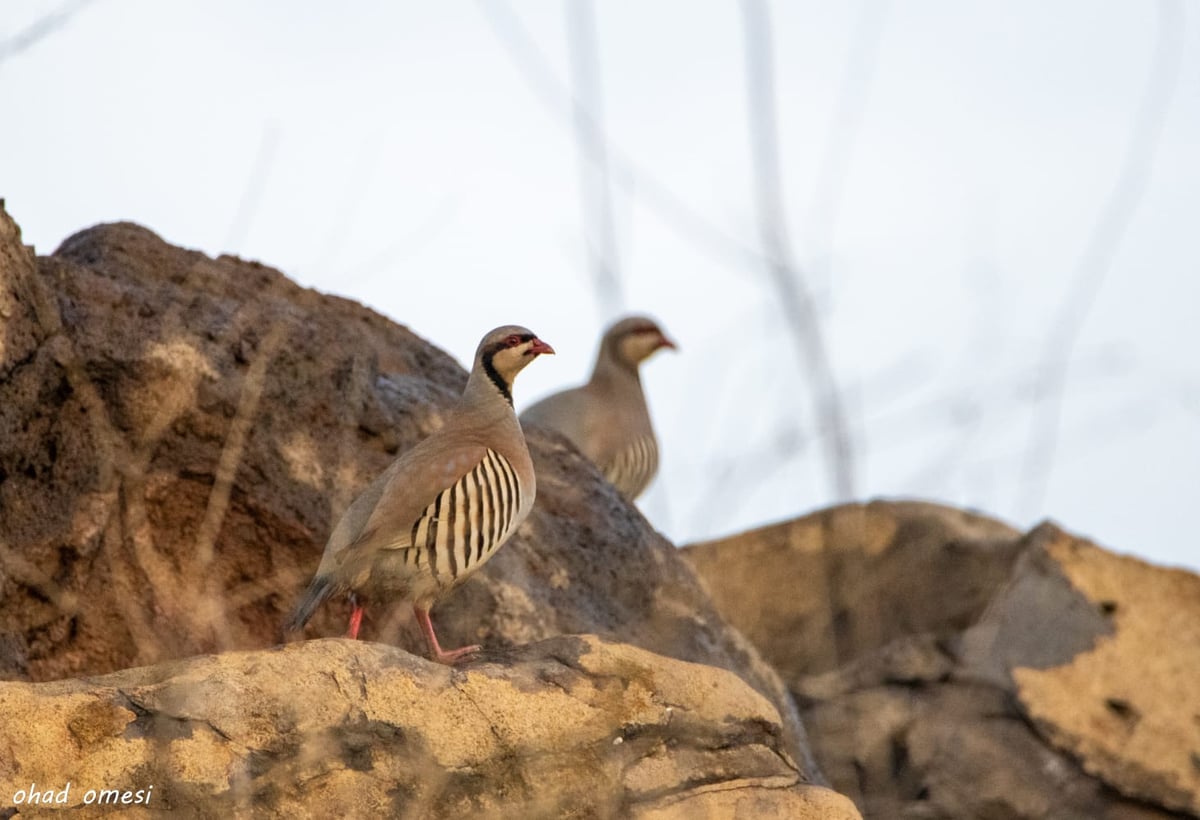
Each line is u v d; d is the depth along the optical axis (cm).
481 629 1406
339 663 1023
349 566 1198
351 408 1052
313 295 1579
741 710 1123
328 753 998
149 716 964
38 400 1261
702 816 1075
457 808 1031
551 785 1054
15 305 1229
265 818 977
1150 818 1593
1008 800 1581
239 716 980
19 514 1259
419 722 1025
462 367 1683
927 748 1608
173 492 1327
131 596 1292
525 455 1318
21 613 1241
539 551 1491
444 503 1223
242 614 1337
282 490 1359
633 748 1083
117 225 1462
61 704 947
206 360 1341
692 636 1543
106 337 1303
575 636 1135
